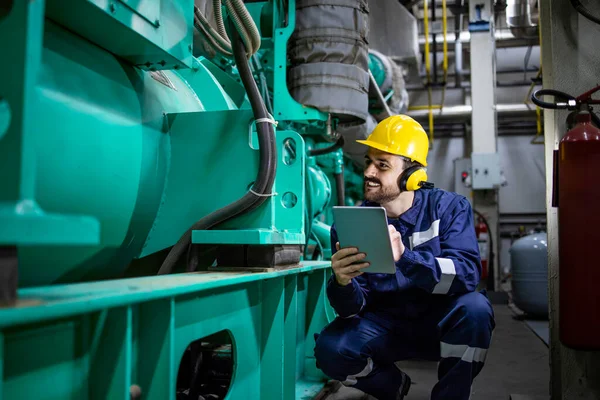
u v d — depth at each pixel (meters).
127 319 0.80
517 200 8.62
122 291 0.77
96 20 0.97
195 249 1.33
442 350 1.48
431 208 1.57
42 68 0.90
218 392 1.61
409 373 2.49
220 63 2.19
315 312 2.20
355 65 2.34
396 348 1.62
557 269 1.75
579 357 1.70
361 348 1.56
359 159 4.95
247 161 1.38
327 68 2.29
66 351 0.76
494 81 6.14
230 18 1.30
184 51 1.24
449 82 8.33
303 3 2.34
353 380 1.62
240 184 1.38
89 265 1.12
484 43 6.14
